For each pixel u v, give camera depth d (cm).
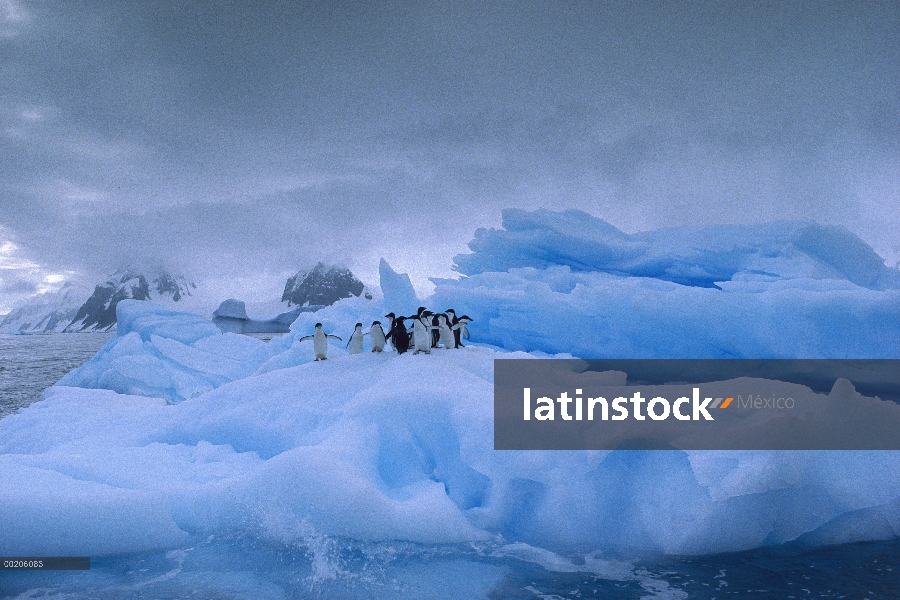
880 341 1356
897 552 552
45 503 545
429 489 631
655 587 480
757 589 471
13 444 883
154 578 500
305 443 727
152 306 2342
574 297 1666
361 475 599
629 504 605
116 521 550
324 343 1035
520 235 2173
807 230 1778
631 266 2067
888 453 596
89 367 1831
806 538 588
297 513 578
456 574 506
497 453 616
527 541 589
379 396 726
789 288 1505
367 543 557
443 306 1878
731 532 564
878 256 1816
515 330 1808
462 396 708
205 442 791
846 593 459
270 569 516
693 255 1925
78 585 489
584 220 2341
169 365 1833
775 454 552
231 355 1998
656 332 1574
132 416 945
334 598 463
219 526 592
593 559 547
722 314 1462
